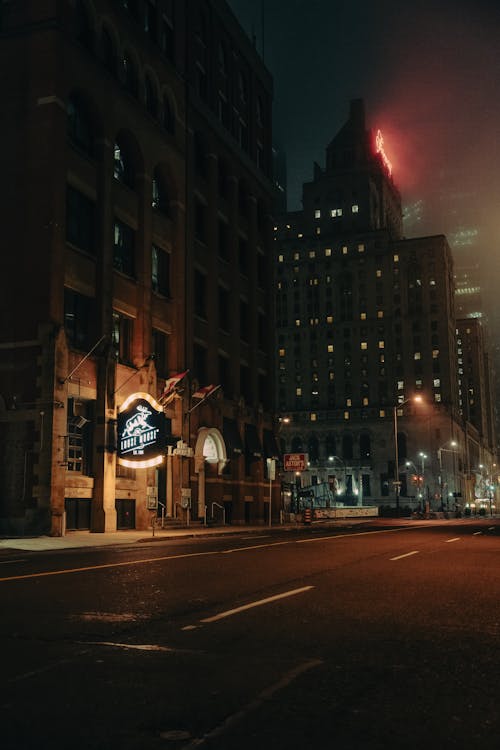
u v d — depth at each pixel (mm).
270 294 64875
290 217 167750
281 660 6781
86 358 33312
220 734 4781
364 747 4566
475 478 184375
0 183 34125
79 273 35562
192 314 48344
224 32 58031
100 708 5309
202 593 11133
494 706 5406
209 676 6195
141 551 21125
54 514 30969
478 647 7418
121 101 40312
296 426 153875
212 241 52688
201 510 47094
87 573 13977
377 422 150000
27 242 33250
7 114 34562
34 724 4965
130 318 40781
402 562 16516
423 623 8711
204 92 53531
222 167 57344
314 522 63312
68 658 6832
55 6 34656
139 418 35688
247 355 59344
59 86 34438
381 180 175125
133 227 41594
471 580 12984
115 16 40656
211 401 50000
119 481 37281
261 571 14406
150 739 4688
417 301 151750
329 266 156750
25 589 11555
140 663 6648
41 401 31656
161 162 45125
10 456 31766
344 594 11086
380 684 5977
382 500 147500
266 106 67500
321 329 155375
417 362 150125
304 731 4848
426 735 4785
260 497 57875
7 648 7273
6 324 32875
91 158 37406
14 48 34969
